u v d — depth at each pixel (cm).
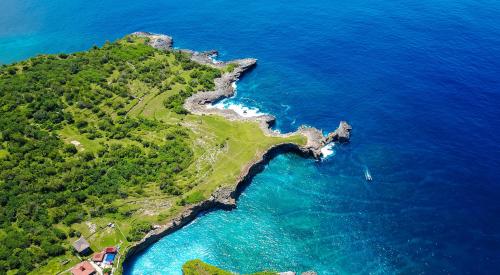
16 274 11450
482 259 11875
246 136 16062
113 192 13988
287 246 12788
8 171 14112
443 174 14312
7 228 12606
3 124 15875
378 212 13500
